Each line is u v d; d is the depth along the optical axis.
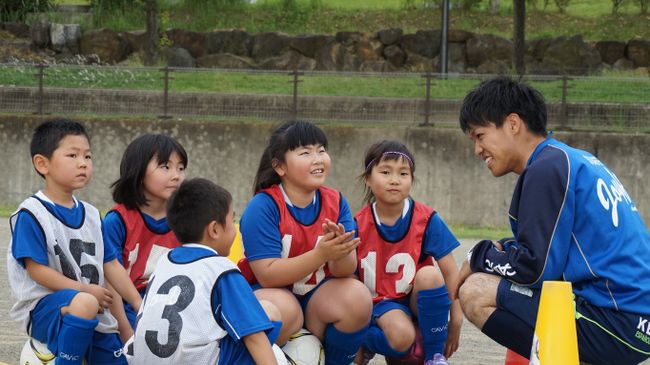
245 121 18.47
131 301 4.79
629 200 4.46
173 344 3.86
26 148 18.56
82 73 19.75
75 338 4.28
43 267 4.44
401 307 5.14
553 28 27.05
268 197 4.89
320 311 4.79
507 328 4.43
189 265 3.95
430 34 24.88
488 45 24.48
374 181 5.20
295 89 18.48
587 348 4.26
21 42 24.81
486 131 4.57
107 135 18.41
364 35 25.09
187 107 18.81
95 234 4.70
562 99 17.89
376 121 18.16
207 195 4.05
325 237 4.52
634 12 28.31
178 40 25.23
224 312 3.86
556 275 4.26
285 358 4.53
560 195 4.25
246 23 26.98
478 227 17.17
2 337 6.35
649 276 4.26
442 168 17.53
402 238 5.26
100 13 26.36
